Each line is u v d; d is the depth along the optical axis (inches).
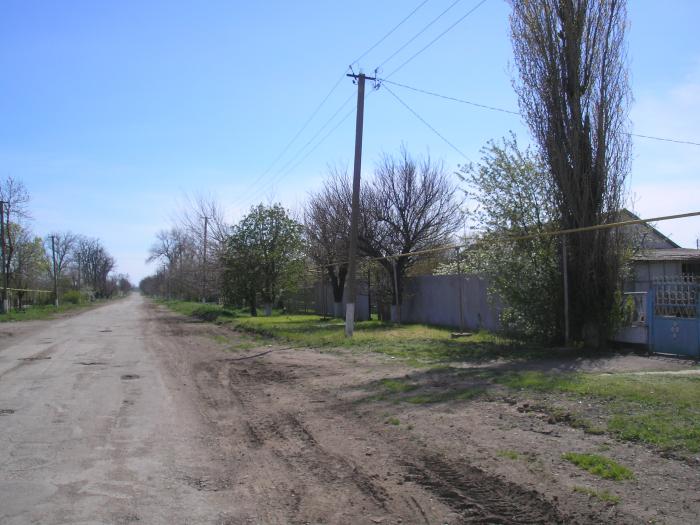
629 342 480.1
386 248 949.8
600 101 480.4
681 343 430.9
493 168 561.6
